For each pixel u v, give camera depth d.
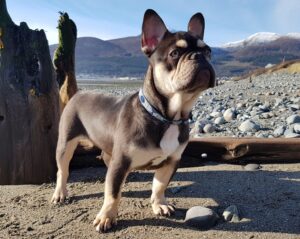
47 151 0.81
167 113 0.58
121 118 0.61
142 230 0.58
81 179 0.81
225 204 0.66
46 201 0.70
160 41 0.59
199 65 0.54
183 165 0.86
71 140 0.71
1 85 0.77
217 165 0.86
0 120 0.77
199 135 1.16
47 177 0.81
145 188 0.74
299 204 0.64
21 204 0.69
